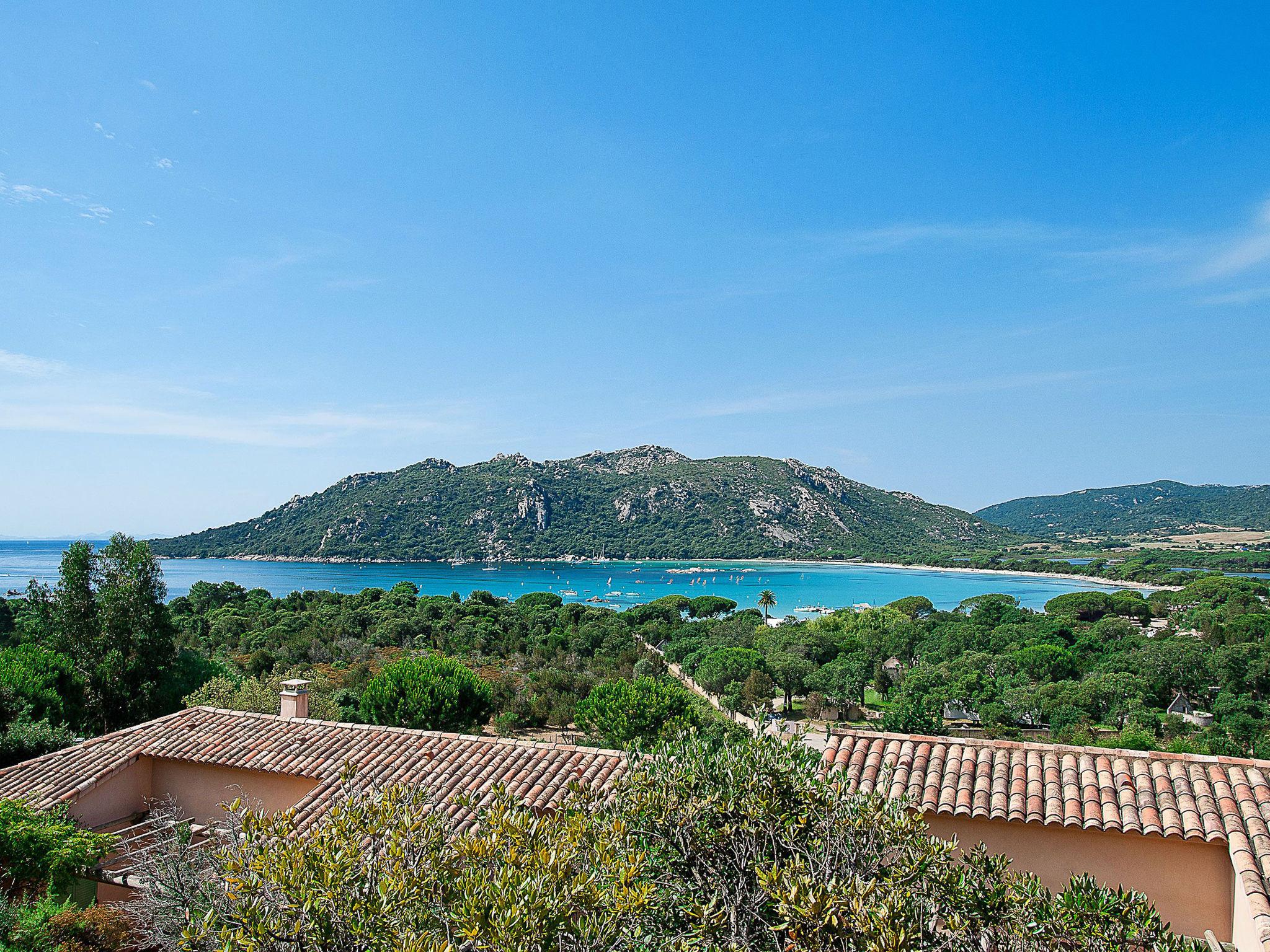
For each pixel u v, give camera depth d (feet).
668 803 23.49
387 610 309.63
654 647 296.30
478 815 24.81
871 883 19.43
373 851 21.38
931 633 297.12
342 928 18.80
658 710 111.75
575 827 22.49
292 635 243.40
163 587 109.70
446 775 46.60
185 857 34.09
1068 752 38.22
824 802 23.27
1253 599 363.76
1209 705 198.49
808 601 577.43
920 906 20.77
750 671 194.70
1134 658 213.25
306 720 55.93
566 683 176.24
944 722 190.90
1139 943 23.03
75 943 33.22
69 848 39.86
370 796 24.54
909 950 18.29
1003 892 23.58
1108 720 177.06
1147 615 382.42
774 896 19.74
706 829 23.12
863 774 37.60
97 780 49.24
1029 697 185.47
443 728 100.53
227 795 51.52
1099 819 32.91
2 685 82.23
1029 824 33.91
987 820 34.53
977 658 230.07
